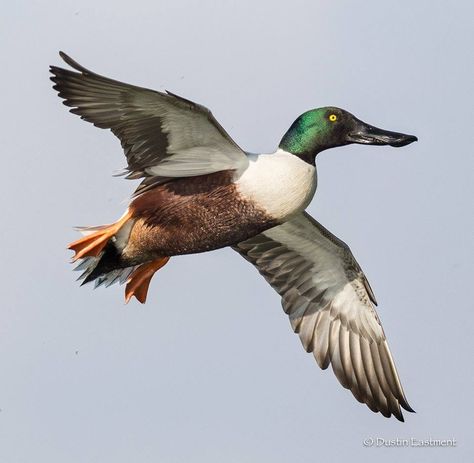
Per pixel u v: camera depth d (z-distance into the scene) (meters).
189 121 11.28
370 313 13.37
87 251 11.78
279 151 12.28
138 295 13.02
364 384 13.34
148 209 11.84
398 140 12.34
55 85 11.01
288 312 13.55
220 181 11.79
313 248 13.33
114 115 11.24
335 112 12.35
